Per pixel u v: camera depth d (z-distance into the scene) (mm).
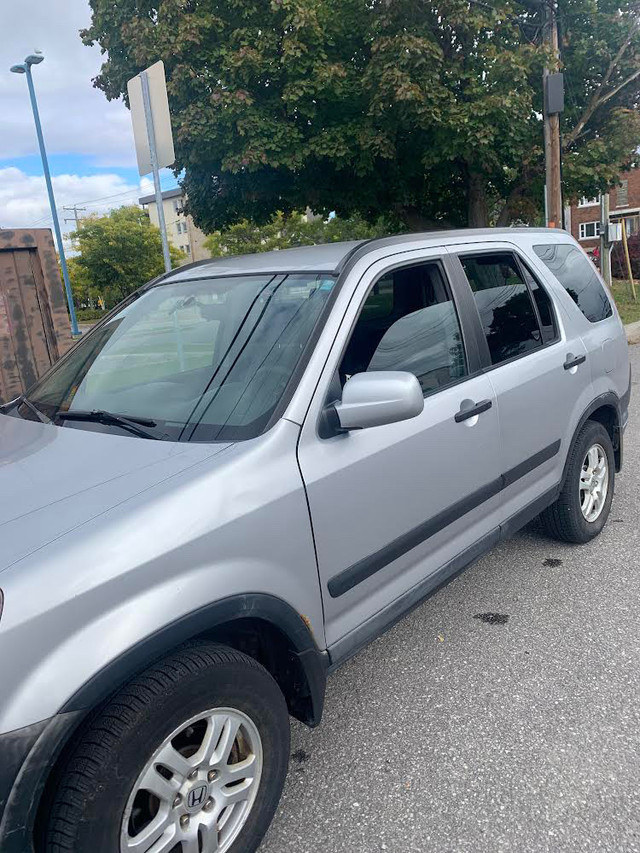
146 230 46594
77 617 1650
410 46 11688
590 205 40656
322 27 12844
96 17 13633
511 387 3242
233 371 2520
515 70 12180
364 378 2270
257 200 15625
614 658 3094
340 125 13211
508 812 2277
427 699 2896
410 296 2891
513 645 3250
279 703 2074
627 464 5727
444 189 16938
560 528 4090
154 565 1792
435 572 2875
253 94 13031
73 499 1941
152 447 2236
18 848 1573
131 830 1814
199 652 1876
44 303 5277
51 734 1572
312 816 2320
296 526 2170
